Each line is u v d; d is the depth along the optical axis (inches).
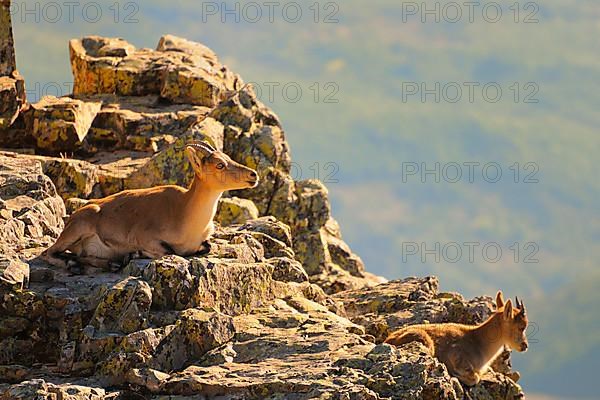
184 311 2256.4
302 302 2486.5
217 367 2161.7
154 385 2101.4
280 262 2640.3
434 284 3058.6
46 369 2218.3
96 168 3476.9
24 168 2896.2
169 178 3489.2
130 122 3821.4
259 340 2252.7
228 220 3442.4
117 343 2180.1
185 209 2471.7
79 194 3380.9
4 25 3700.8
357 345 2244.1
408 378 2114.9
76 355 2198.6
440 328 2667.3
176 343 2203.5
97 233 2465.6
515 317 2677.2
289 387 2053.4
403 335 2603.3
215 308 2326.5
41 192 2723.9
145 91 4170.8
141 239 2468.0
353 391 2033.7
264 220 2967.5
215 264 2354.8
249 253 2588.6
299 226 3720.5
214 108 3860.7
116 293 2226.9
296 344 2241.6
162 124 3865.7
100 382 2135.8
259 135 3833.7
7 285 2269.9
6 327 2256.4
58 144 3671.3
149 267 2293.3
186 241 2486.5
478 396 2613.2
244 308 2386.8
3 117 3644.2
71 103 3740.2
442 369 2162.9
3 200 2669.8
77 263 2444.6
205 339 2229.3
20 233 2549.2
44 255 2450.8
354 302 2915.8
